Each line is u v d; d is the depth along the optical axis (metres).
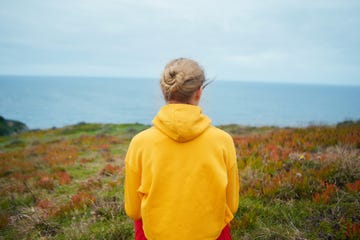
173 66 1.75
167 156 1.70
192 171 1.69
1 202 5.83
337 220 3.54
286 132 9.44
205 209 1.70
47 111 149.25
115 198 5.17
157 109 1.94
